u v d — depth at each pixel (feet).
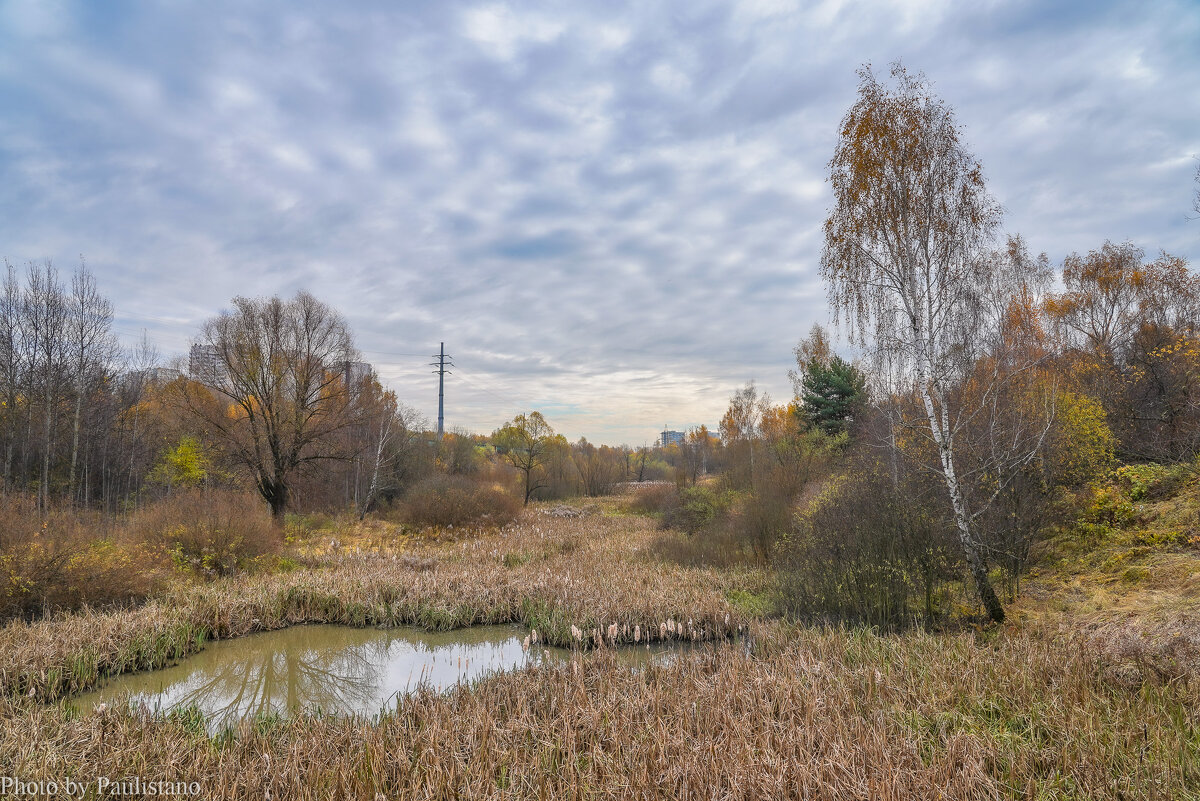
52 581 37.40
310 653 36.58
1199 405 42.96
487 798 16.80
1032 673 21.90
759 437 127.13
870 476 42.14
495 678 26.53
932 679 22.99
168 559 50.21
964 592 33.37
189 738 21.15
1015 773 16.39
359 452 95.40
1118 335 71.61
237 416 85.61
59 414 88.99
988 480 34.73
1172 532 31.96
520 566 54.85
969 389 35.76
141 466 102.17
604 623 37.19
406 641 38.50
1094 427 40.78
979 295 32.76
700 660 28.22
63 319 88.22
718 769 17.04
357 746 19.93
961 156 32.32
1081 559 34.24
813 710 20.40
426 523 86.89
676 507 88.07
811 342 118.42
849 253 35.29
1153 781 14.88
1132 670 21.01
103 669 31.35
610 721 21.03
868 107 33.53
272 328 79.77
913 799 15.16
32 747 18.99
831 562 35.91
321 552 65.87
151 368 113.09
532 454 153.48
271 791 17.40
